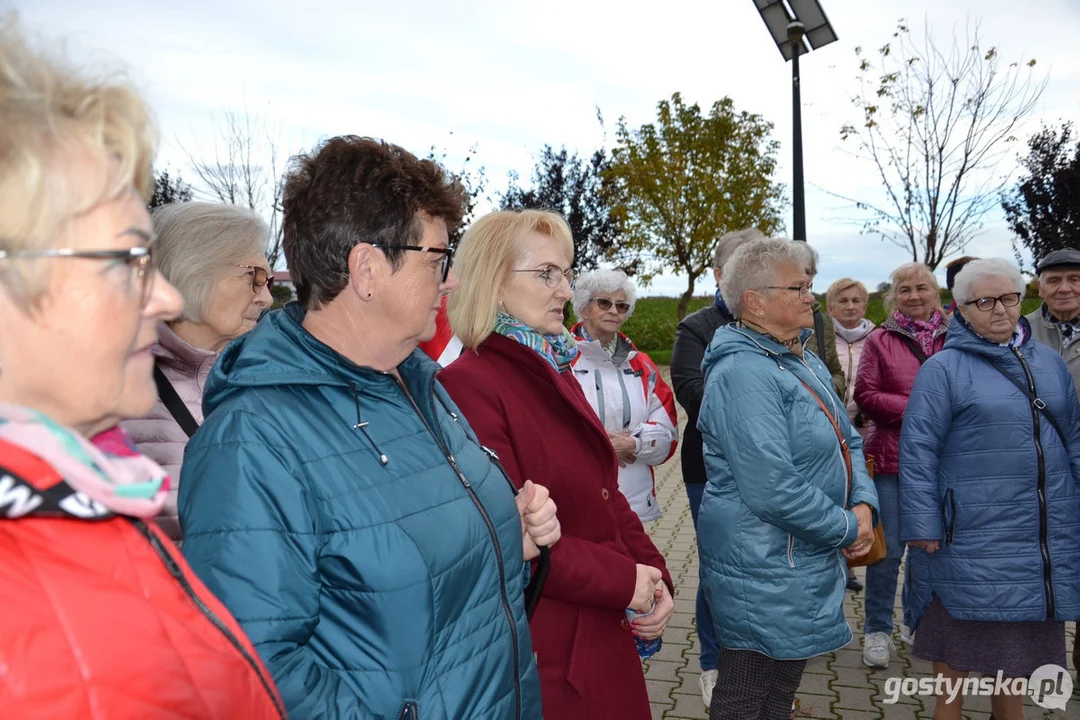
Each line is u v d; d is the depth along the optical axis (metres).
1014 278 2.98
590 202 26.03
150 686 0.72
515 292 2.10
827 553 2.60
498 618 1.37
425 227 1.36
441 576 1.26
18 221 0.69
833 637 2.54
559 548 1.83
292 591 1.15
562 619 1.92
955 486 3.00
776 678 2.65
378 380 1.37
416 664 1.22
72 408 0.76
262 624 1.11
